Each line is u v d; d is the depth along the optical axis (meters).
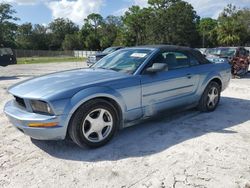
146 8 62.94
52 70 19.17
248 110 6.13
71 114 3.71
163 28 60.12
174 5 60.56
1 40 79.62
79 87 3.87
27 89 4.00
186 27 61.03
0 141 4.41
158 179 3.19
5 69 20.55
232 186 3.03
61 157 3.81
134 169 3.43
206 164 3.52
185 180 3.16
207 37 68.12
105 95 3.98
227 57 12.49
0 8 77.69
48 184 3.15
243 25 60.47
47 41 100.12
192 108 6.14
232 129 4.82
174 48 5.27
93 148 4.04
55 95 3.66
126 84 4.25
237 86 9.70
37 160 3.73
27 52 69.44
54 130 3.65
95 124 3.98
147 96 4.54
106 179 3.22
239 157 3.71
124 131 4.76
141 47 5.25
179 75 5.04
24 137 4.55
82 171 3.42
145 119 4.70
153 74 4.62
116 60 5.09
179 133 4.64
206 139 4.35
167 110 4.97
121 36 66.88
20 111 3.92
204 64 5.75
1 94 8.41
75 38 90.75
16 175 3.35
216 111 6.02
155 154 3.84
